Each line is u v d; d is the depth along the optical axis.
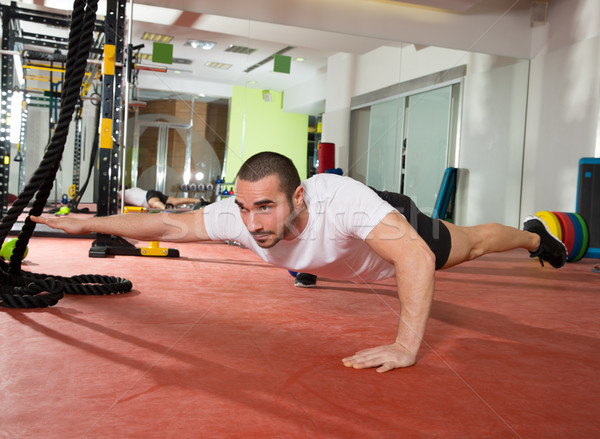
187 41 5.35
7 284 1.71
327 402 0.95
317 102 5.55
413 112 5.71
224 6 4.95
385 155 5.66
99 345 1.26
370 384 1.06
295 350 1.29
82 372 1.07
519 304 2.10
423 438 0.82
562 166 5.29
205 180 6.59
